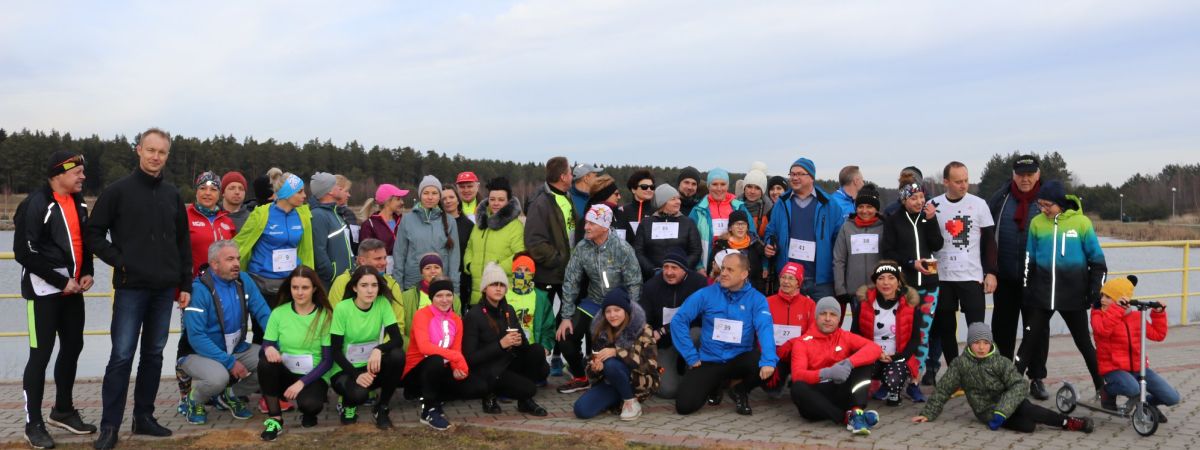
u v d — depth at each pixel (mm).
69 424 5629
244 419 6230
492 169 36719
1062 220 6539
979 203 6883
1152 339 5859
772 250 7461
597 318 6398
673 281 6957
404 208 8422
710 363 6578
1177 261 20391
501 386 6395
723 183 8219
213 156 33656
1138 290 16250
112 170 27281
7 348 9961
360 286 5891
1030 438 5582
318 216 7152
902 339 6582
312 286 5980
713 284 6734
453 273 7355
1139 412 5656
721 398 6812
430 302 6508
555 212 7477
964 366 5977
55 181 5223
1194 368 8094
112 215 5254
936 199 7082
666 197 7523
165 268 5395
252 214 6672
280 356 5758
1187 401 6699
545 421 6180
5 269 13367
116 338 5320
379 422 5914
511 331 6367
